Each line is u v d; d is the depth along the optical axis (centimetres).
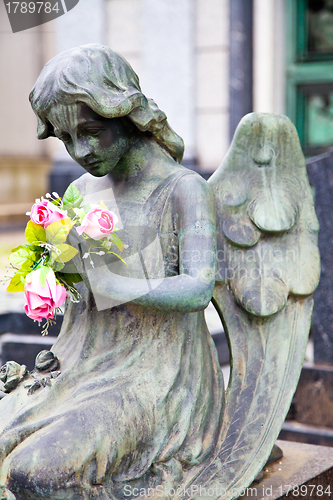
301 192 229
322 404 344
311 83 717
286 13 710
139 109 190
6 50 1168
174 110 725
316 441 341
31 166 1218
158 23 717
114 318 201
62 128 186
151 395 189
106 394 183
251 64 694
